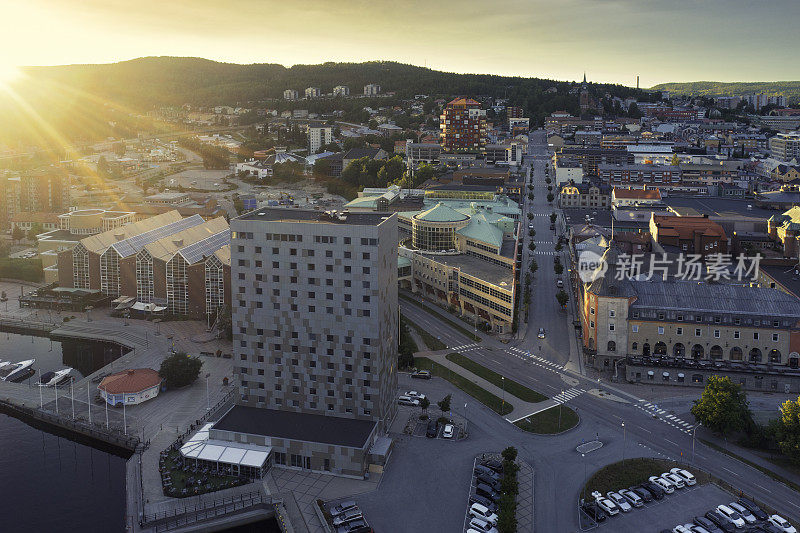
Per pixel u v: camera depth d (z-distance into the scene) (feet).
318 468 556.51
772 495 520.83
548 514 497.87
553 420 644.69
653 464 562.66
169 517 492.13
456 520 493.36
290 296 589.73
